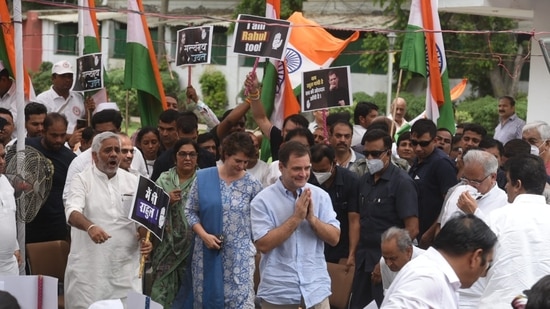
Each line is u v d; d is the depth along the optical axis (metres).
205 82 37.97
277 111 12.29
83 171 8.66
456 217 5.49
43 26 41.34
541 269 6.45
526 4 15.80
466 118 28.55
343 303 8.91
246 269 8.17
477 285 7.39
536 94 15.73
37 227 10.34
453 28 28.69
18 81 9.41
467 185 8.01
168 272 8.98
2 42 12.48
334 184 9.39
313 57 13.82
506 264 6.54
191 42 12.13
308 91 11.34
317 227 7.62
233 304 8.12
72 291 8.60
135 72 12.79
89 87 13.13
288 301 7.64
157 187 8.31
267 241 7.58
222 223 8.15
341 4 34.50
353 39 13.87
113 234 8.55
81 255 8.55
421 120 9.84
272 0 12.63
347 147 10.42
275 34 11.13
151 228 8.26
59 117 10.48
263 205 7.71
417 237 9.56
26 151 8.75
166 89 36.25
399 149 11.15
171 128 11.09
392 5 30.33
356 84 33.38
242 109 10.95
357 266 9.16
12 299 4.48
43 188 8.78
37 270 9.47
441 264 5.33
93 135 10.88
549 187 8.27
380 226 9.07
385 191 9.06
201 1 40.66
